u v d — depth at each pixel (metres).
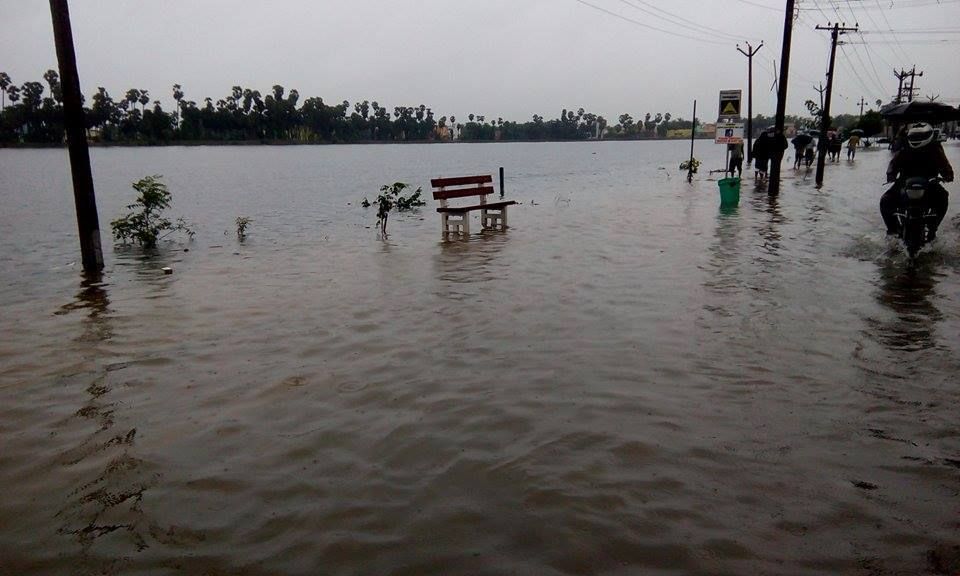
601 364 6.28
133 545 3.67
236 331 7.69
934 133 11.19
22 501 4.16
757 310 7.98
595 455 4.53
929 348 6.55
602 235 14.17
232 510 3.99
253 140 192.00
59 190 35.78
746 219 16.36
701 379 5.86
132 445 4.87
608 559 3.44
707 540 3.57
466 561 3.46
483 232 15.36
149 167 68.31
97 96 161.25
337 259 12.38
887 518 3.75
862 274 9.89
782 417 5.07
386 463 4.51
